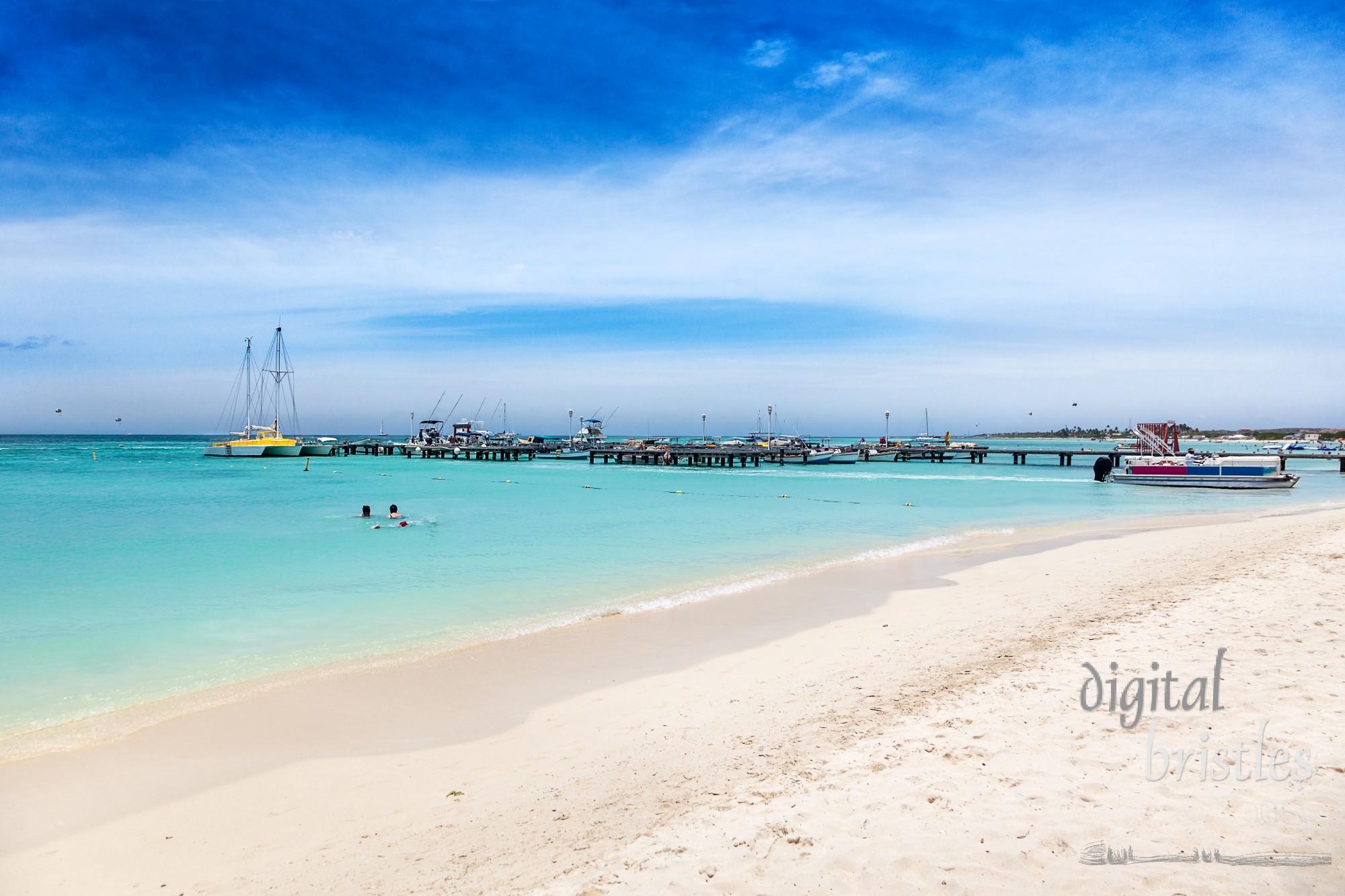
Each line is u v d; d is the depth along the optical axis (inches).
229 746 300.5
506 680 382.9
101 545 883.4
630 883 179.2
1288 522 976.9
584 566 743.1
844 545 884.0
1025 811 199.3
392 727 319.3
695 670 394.0
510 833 220.8
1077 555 752.3
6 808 250.5
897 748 250.4
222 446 3567.9
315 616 534.0
